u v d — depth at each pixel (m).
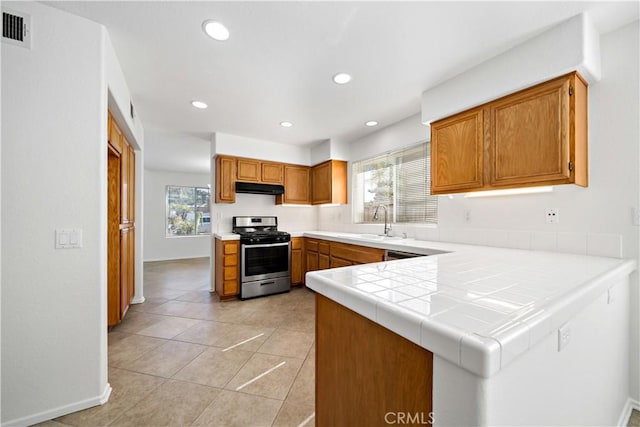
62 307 1.46
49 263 1.43
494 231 2.21
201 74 2.16
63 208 1.46
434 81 2.22
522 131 1.74
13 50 1.38
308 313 3.05
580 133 1.59
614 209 1.59
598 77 1.61
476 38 1.68
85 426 1.38
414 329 0.62
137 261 3.43
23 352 1.38
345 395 0.93
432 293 0.83
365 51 1.84
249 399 1.60
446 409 0.57
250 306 3.29
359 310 0.81
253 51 1.85
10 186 1.36
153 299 3.58
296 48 1.82
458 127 2.14
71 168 1.48
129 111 2.44
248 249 3.61
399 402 0.71
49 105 1.44
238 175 3.88
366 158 3.82
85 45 1.52
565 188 1.79
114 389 1.68
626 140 1.55
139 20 1.56
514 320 0.61
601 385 1.13
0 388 1.34
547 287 0.90
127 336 2.44
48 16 1.44
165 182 6.84
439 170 2.28
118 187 2.56
